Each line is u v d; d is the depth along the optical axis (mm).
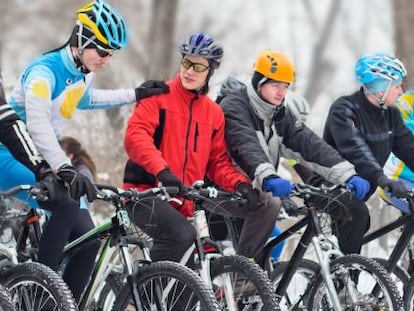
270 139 13312
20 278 11086
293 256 12766
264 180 12320
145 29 40688
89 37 11453
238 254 12906
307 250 12898
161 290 11133
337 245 12594
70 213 11234
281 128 13359
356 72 14125
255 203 12297
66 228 11227
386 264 13969
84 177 10734
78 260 11570
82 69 11703
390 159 15086
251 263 11750
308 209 12555
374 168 13492
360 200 13055
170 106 12438
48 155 11109
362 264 12336
